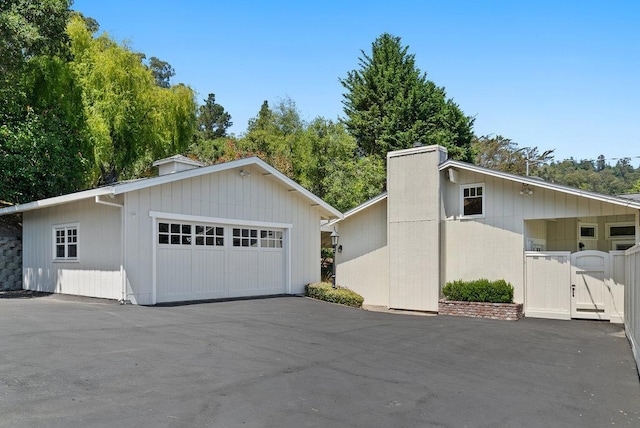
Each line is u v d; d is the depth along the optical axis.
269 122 36.22
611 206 12.59
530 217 13.75
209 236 13.82
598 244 15.91
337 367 6.75
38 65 19.56
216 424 4.46
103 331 8.11
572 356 8.23
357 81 34.16
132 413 4.62
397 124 31.64
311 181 27.84
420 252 15.17
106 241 12.27
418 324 11.34
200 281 13.48
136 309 10.84
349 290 16.22
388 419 4.80
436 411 5.11
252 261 15.12
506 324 11.95
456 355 8.02
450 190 15.25
